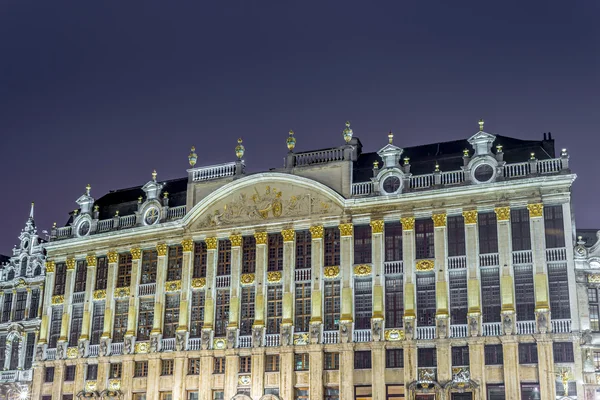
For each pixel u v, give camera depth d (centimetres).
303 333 5781
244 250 6203
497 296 5331
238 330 6006
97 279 6812
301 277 5919
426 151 6191
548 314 5116
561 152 5400
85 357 6581
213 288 6188
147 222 6656
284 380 5725
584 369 5012
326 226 5953
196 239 6378
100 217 7131
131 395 6269
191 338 6172
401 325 5528
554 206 5347
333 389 5616
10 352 7238
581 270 5225
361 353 5591
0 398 7081
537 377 5078
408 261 5594
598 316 5188
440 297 5431
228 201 6328
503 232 5388
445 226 5569
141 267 6594
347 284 5734
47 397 6719
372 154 6312
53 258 7081
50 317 6950
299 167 6156
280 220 6081
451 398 5256
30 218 7619
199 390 5991
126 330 6488
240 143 6506
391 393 5419
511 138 5984
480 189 5494
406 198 5703
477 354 5228
